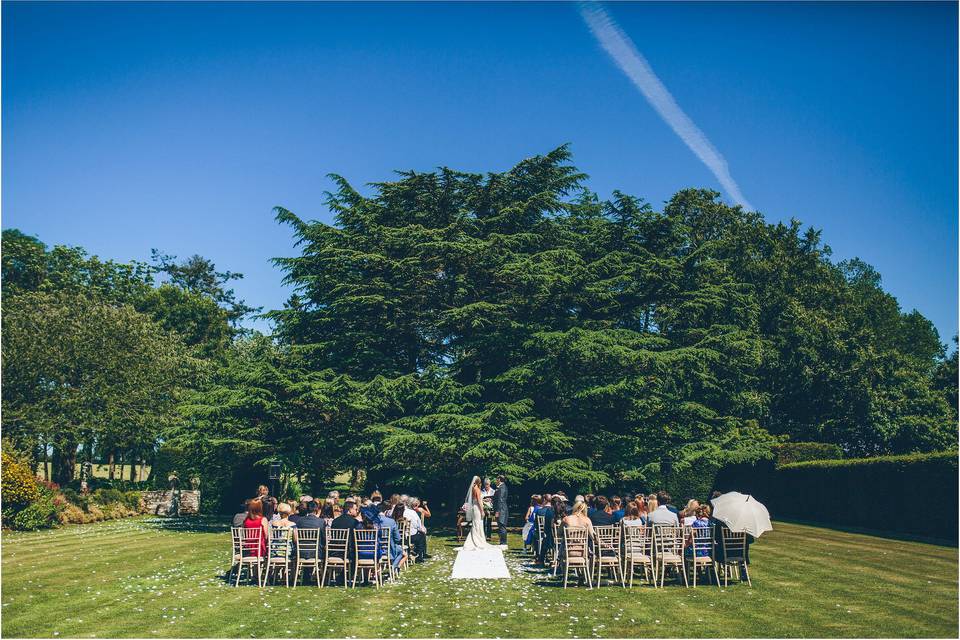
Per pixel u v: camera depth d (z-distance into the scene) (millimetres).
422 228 28781
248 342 55719
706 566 14539
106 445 38219
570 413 29906
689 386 30672
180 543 22312
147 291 58156
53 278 50250
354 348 29547
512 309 29906
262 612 11898
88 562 17812
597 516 15406
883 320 57125
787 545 20578
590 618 11445
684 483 34844
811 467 30078
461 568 16891
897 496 24625
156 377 37844
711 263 31297
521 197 31234
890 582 14406
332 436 29453
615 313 31891
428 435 25453
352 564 15242
